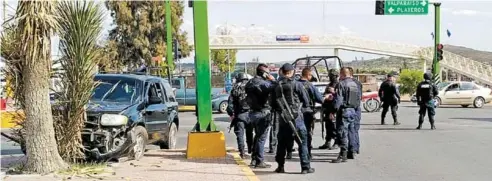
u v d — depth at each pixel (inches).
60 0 392.2
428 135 631.2
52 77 391.9
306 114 419.2
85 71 401.4
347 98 449.4
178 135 681.0
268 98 411.5
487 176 385.1
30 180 350.6
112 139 412.8
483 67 1755.7
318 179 376.5
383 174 395.5
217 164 421.4
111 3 1841.8
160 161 433.7
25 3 354.3
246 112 458.6
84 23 398.9
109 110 416.5
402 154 487.2
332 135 521.0
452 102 1208.2
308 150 414.0
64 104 400.8
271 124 420.2
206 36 455.8
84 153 411.5
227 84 1343.5
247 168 405.7
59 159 385.1
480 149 514.6
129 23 1854.1
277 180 372.8
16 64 378.0
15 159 469.7
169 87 544.4
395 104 767.7
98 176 366.3
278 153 397.4
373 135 636.7
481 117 904.9
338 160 447.5
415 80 1621.6
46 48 362.9
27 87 374.3
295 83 385.1
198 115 461.1
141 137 443.2
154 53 1868.8
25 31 354.0
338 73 524.7
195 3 449.7
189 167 406.6
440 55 1301.7
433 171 405.1
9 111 409.4
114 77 475.2
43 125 377.1
